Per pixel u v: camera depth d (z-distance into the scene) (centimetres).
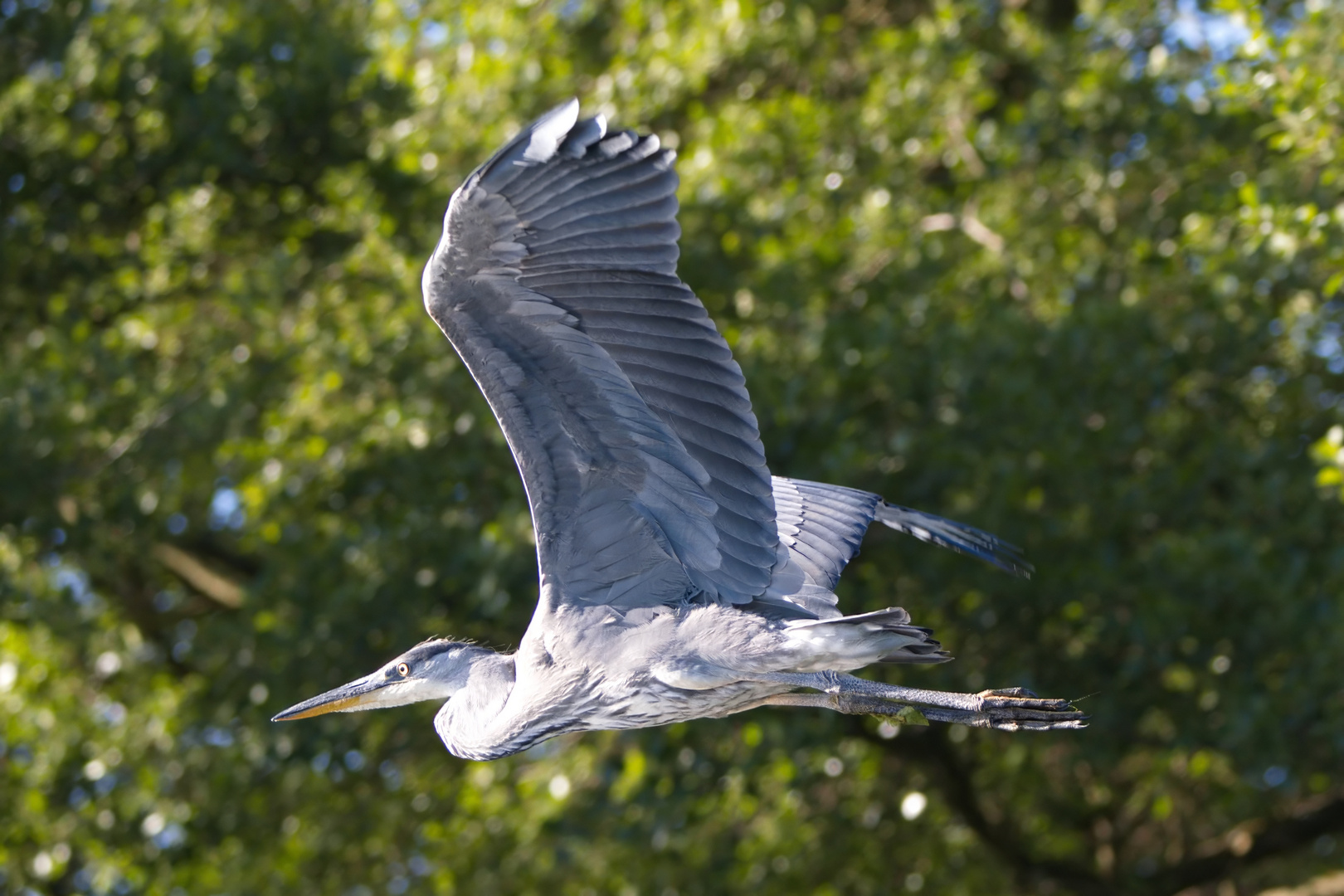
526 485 580
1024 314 1291
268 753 1283
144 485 1316
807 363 1283
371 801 1448
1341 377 1367
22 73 1495
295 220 1538
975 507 1242
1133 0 1452
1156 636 1231
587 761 1333
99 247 1510
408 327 1256
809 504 714
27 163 1452
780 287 1323
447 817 1477
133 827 1425
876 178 1431
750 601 596
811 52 1530
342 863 1452
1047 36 1516
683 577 603
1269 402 1384
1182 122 1366
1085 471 1242
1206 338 1301
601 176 519
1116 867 1566
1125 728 1311
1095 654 1326
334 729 1280
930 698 562
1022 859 1505
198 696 1372
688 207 1351
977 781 1559
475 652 691
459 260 534
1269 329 1285
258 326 1338
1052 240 1387
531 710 608
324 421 1268
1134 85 1388
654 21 1512
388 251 1296
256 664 1309
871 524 1266
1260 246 1238
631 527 596
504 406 564
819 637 562
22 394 1298
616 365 551
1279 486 1280
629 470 580
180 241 1423
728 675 579
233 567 1612
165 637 1620
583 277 532
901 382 1252
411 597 1250
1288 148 1136
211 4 1503
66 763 1418
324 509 1347
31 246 1457
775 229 1406
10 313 1522
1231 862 1502
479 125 1436
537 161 512
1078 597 1259
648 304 532
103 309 1542
